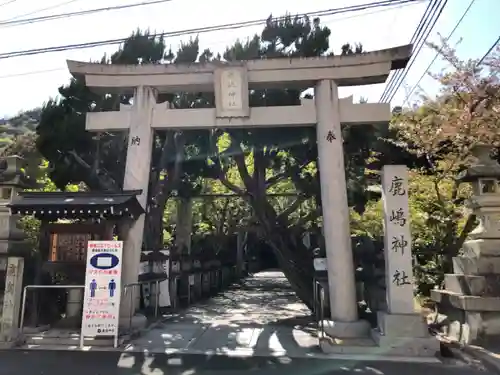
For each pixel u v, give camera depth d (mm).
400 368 6742
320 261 10484
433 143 11023
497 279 7875
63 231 9180
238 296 18141
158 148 13672
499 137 10359
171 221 22312
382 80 9766
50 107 12320
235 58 11945
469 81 11352
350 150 12211
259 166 13391
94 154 12805
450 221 11539
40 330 9016
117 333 8008
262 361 7160
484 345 7562
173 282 13750
